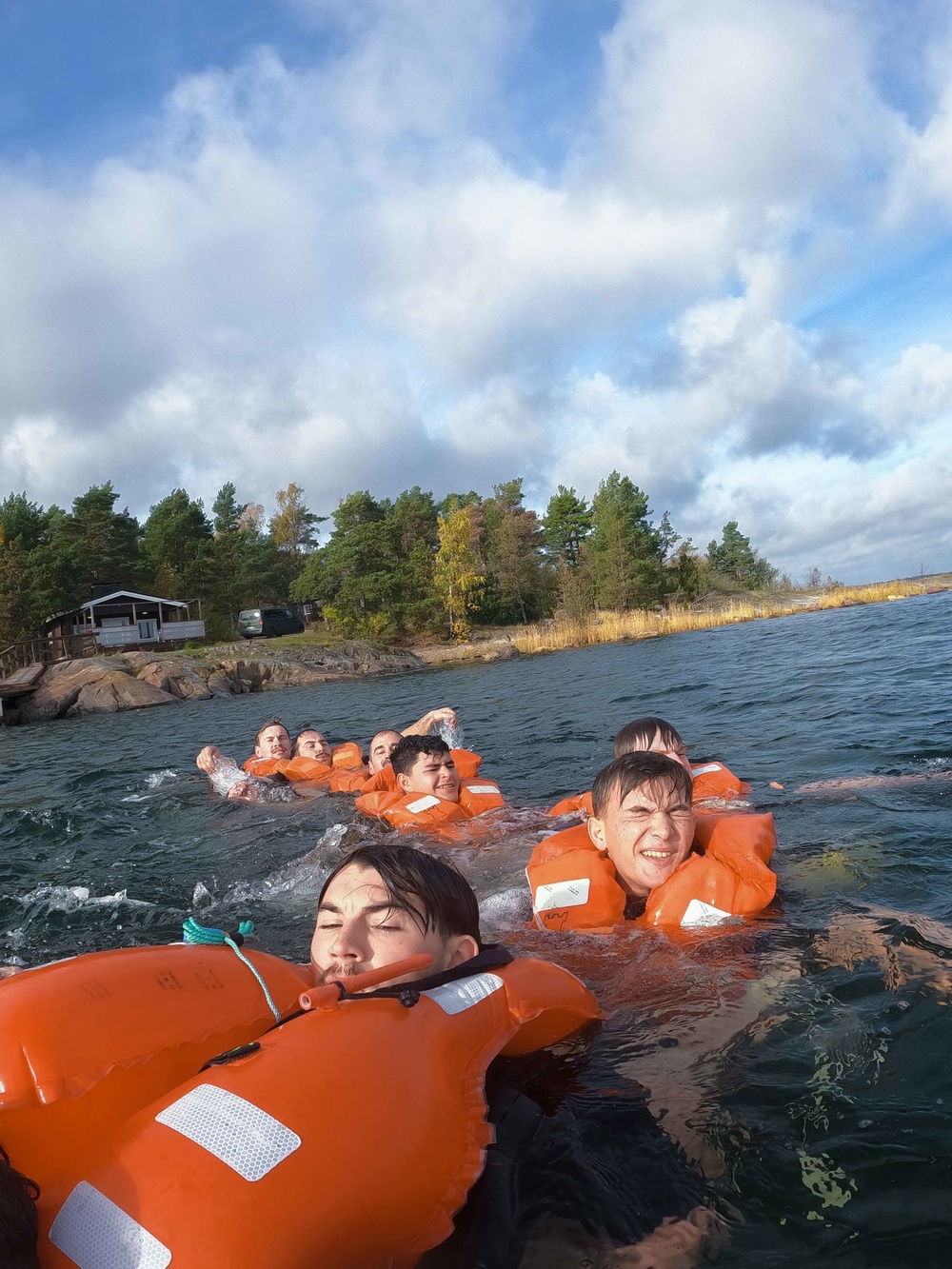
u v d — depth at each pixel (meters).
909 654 13.72
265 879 5.10
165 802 7.96
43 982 1.97
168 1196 1.45
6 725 25.42
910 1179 1.88
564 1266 1.69
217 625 54.19
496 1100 2.22
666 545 62.06
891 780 5.76
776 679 12.93
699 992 2.82
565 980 2.59
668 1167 1.97
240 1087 1.70
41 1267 1.36
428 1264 1.68
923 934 3.12
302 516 97.12
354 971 2.44
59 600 54.38
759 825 3.89
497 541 62.06
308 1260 1.44
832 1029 2.51
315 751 8.97
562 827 5.59
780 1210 1.83
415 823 5.84
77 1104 1.77
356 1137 1.65
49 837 6.88
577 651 30.95
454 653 36.84
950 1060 2.30
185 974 2.16
